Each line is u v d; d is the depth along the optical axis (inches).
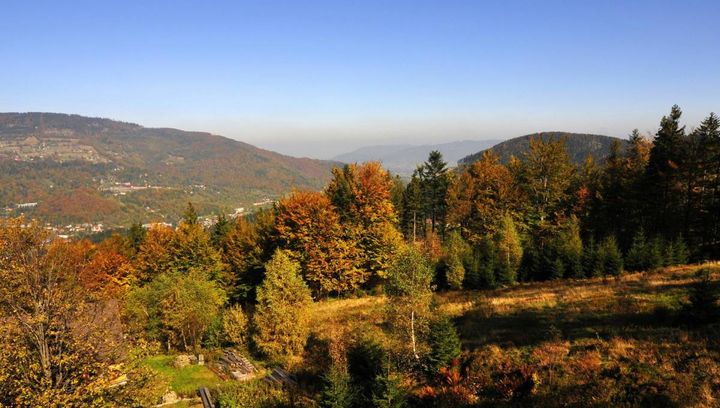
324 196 1925.4
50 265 621.6
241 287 2016.5
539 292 1262.3
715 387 541.3
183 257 2092.8
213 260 2113.7
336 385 684.1
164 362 1309.1
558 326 873.5
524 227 2025.1
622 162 2153.1
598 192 1971.0
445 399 686.5
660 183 1688.0
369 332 1112.2
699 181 1614.2
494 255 1587.1
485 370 741.3
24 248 598.2
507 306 1122.0
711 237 1590.8
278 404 863.7
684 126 1764.3
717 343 636.1
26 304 599.8
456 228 2341.3
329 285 1705.2
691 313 744.3
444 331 805.9
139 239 2827.3
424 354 810.2
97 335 627.2
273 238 1892.2
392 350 845.2
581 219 2007.9
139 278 2153.1
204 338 1483.8
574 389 618.2
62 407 553.0
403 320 857.5
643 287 1063.6
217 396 970.1
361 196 1827.0
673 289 998.4
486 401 659.4
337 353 812.6
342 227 1779.0
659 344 676.7
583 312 934.4
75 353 593.9
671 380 576.1
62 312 608.7
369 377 789.9
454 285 1557.6
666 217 1716.3
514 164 2394.2
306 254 1733.5
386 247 1753.2
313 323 1384.1
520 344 813.2
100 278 1977.1
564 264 1480.1
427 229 2581.2
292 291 1208.2
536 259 1545.3
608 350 697.6
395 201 2566.4
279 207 1942.7
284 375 1034.1
